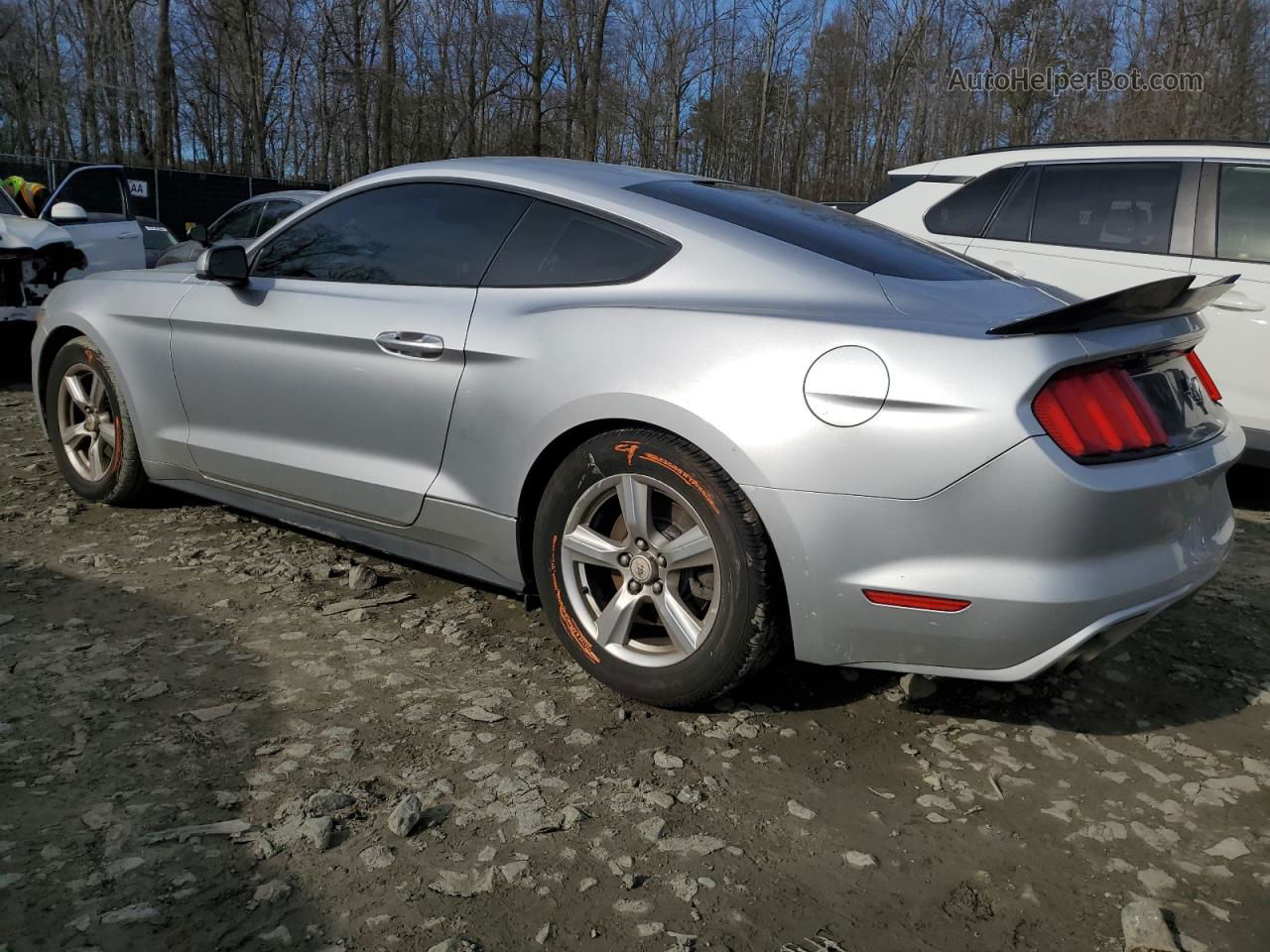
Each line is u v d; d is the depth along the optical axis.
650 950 1.86
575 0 30.95
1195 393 2.74
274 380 3.47
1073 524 2.24
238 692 2.75
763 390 2.42
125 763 2.38
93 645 2.99
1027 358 2.26
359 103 30.09
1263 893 2.11
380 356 3.15
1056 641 2.29
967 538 2.28
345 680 2.85
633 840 2.18
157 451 3.97
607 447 2.68
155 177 22.95
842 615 2.41
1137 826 2.33
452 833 2.18
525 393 2.82
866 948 1.90
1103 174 5.37
